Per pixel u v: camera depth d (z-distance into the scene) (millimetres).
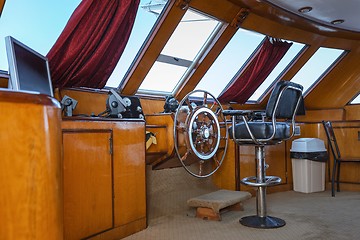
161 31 3377
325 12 4145
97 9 2713
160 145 3010
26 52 1974
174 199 3465
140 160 2684
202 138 2803
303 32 4605
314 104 6027
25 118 928
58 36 2758
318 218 3055
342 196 4121
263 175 2836
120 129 2463
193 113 2754
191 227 2779
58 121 1044
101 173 2285
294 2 3816
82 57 2842
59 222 1022
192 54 3998
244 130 2664
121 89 3605
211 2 3504
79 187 2117
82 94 3131
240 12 3797
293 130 2742
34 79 1992
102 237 2285
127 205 2529
